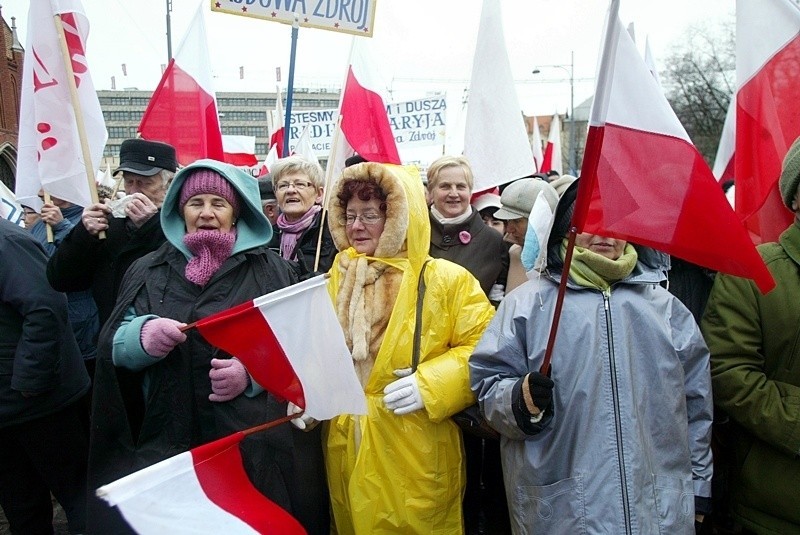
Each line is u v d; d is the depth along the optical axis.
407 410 2.39
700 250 1.99
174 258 2.48
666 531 2.07
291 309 2.20
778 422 2.22
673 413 2.18
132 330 2.22
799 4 3.26
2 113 23.41
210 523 1.84
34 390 2.92
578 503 2.10
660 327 2.23
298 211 3.89
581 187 1.92
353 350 2.49
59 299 3.05
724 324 2.38
